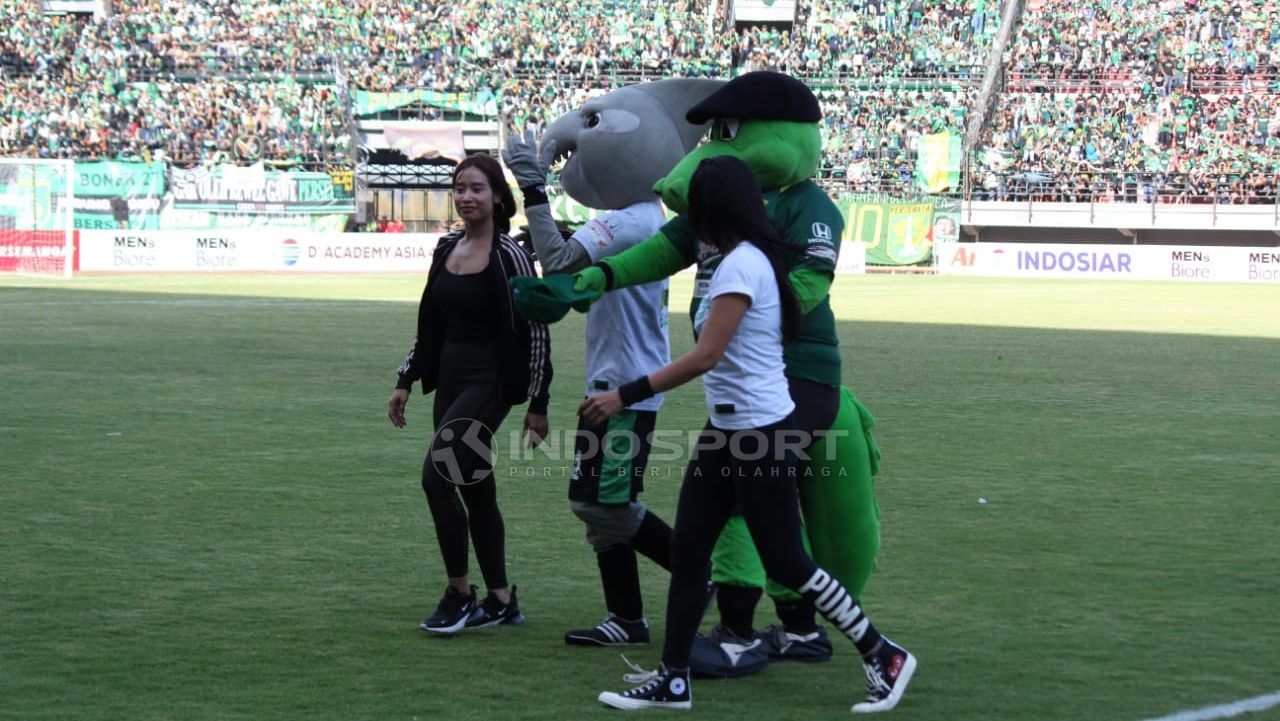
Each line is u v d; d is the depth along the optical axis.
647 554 5.74
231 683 5.04
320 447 10.76
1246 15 49.44
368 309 26.59
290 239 42.69
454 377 5.91
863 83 48.91
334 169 43.88
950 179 46.12
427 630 5.77
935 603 6.32
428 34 48.62
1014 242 47.56
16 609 6.04
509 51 48.91
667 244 5.36
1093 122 47.59
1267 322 25.69
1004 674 5.24
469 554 7.34
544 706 4.84
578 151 5.95
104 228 41.34
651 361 5.70
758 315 4.70
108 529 7.73
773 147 5.32
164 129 44.59
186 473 9.57
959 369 17.23
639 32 50.00
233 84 45.72
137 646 5.50
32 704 4.77
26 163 39.62
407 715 4.71
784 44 49.97
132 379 15.33
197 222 42.06
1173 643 5.68
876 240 46.03
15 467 9.75
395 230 45.50
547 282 5.07
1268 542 7.67
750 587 5.36
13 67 45.72
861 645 4.83
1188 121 47.31
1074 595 6.47
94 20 47.31
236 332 21.52
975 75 48.84
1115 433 11.95
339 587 6.52
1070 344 20.92
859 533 5.53
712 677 5.25
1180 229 45.28
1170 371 17.28
